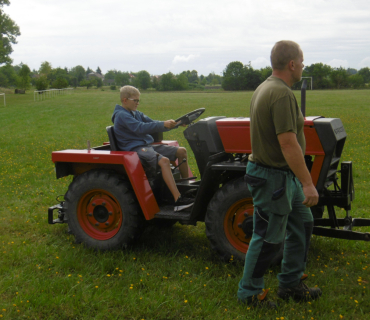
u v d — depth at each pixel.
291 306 3.01
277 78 2.75
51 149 12.01
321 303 3.01
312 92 55.94
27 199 6.27
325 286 3.28
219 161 3.77
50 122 20.84
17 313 2.99
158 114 24.58
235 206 3.63
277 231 2.85
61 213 4.78
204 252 4.12
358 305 3.02
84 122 20.67
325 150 3.26
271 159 2.75
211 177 3.69
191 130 3.90
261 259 2.90
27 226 5.02
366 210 5.30
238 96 49.38
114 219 4.22
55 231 4.80
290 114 2.60
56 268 3.73
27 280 3.48
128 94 4.39
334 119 3.44
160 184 4.45
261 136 2.75
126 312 2.99
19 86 85.81
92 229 4.32
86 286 3.34
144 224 4.23
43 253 4.05
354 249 4.06
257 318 2.86
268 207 2.80
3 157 10.52
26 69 86.12
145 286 3.39
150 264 3.79
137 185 3.97
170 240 4.51
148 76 126.75
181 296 3.19
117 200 4.09
